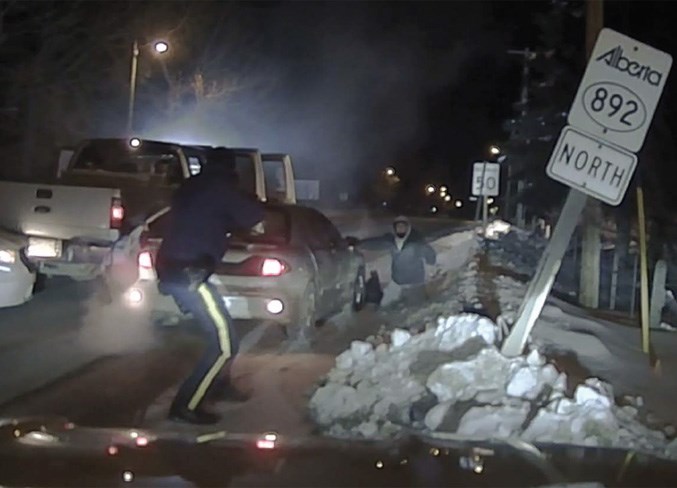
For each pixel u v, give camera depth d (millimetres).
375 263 24141
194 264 9008
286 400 9852
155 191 16656
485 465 4438
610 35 9805
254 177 18797
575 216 9992
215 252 9133
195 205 9133
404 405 9281
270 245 13289
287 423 8883
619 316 17703
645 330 12695
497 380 9438
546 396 8945
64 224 16312
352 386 10141
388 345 11711
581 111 9820
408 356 10789
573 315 16047
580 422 7953
